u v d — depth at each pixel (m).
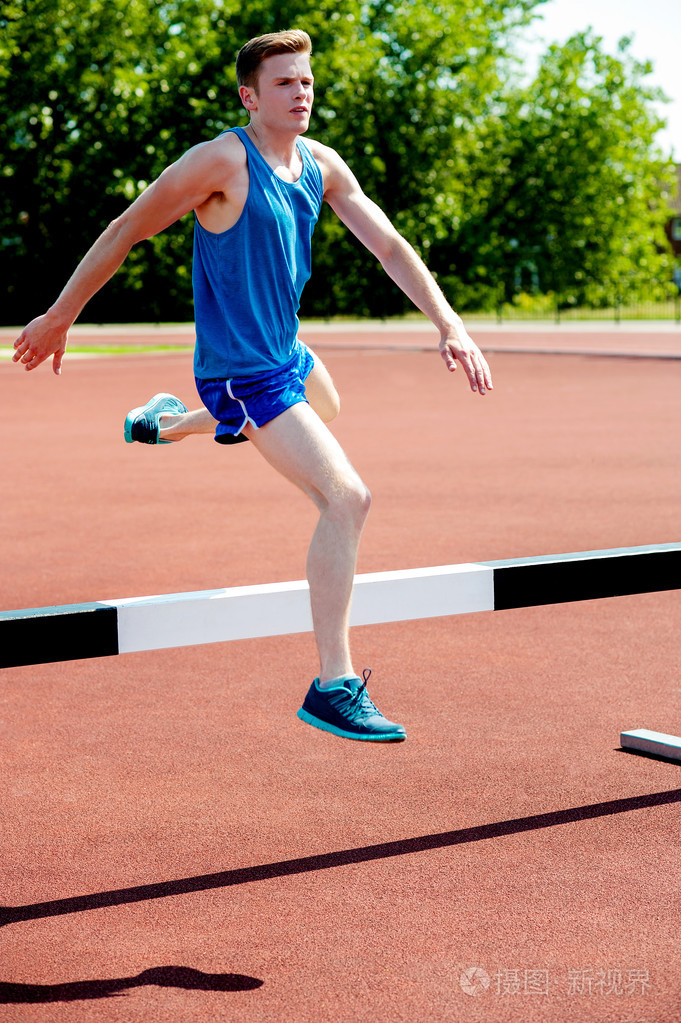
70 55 57.97
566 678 5.74
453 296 65.62
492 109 66.31
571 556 4.28
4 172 58.78
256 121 3.42
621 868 3.70
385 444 15.05
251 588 3.87
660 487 11.26
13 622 3.49
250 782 4.47
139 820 4.14
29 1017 2.92
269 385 3.48
